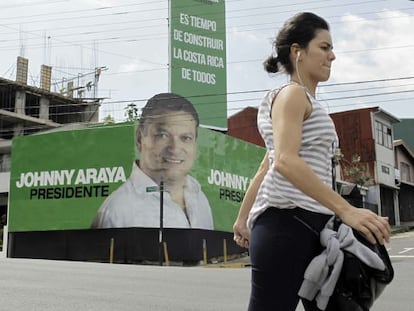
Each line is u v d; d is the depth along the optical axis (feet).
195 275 40.27
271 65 9.12
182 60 122.31
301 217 8.03
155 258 87.92
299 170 7.73
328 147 8.44
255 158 107.86
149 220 89.10
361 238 8.05
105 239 90.84
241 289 31.83
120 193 91.04
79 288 31.71
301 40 8.73
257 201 8.50
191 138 94.07
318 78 8.75
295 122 8.07
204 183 94.99
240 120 154.10
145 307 25.45
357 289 7.82
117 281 35.45
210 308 25.22
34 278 36.37
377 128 150.92
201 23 124.57
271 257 8.01
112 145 92.63
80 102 173.88
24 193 97.60
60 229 93.81
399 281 36.14
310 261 8.01
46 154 96.73
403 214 163.22
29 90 166.20
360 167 147.43
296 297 8.00
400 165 163.53
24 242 96.78
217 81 124.16
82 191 93.40
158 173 90.79
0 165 131.75
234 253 99.60
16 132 168.25
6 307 25.20
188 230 90.27
